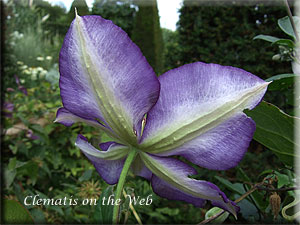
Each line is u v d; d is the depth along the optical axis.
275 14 0.85
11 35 1.36
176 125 0.13
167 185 0.14
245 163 0.61
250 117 0.13
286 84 0.18
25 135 0.61
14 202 0.15
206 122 0.12
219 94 0.12
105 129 0.14
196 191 0.13
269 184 0.17
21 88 0.72
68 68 0.13
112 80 0.13
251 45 0.86
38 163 0.51
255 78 0.12
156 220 0.57
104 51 0.12
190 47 0.98
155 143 0.13
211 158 0.12
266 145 0.15
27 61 1.56
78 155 0.67
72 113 0.14
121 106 0.13
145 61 0.12
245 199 0.22
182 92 0.13
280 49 0.23
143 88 0.12
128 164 0.13
